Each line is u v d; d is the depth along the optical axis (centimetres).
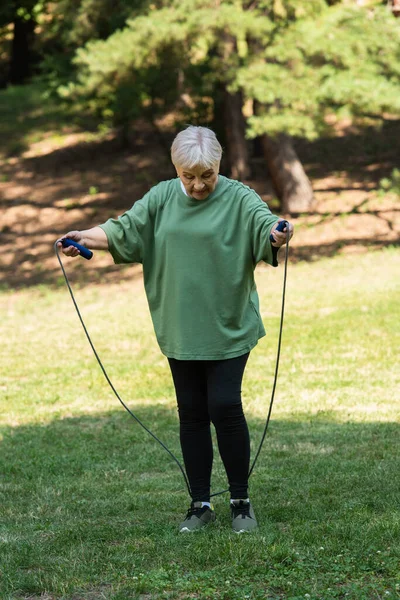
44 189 2797
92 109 2677
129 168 2845
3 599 389
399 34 1822
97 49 1888
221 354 457
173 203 461
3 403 983
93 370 1146
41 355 1275
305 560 416
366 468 610
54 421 876
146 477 633
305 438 727
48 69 2433
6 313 1739
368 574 396
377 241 2064
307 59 1914
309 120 1831
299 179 2330
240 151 2512
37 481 632
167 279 461
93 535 477
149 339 1348
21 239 2475
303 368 1053
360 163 2602
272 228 435
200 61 2053
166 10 1836
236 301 456
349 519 480
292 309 1459
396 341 1172
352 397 891
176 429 802
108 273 2125
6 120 3391
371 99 1778
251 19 1789
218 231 451
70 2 2211
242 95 2450
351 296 1526
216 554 426
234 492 475
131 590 391
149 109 2395
